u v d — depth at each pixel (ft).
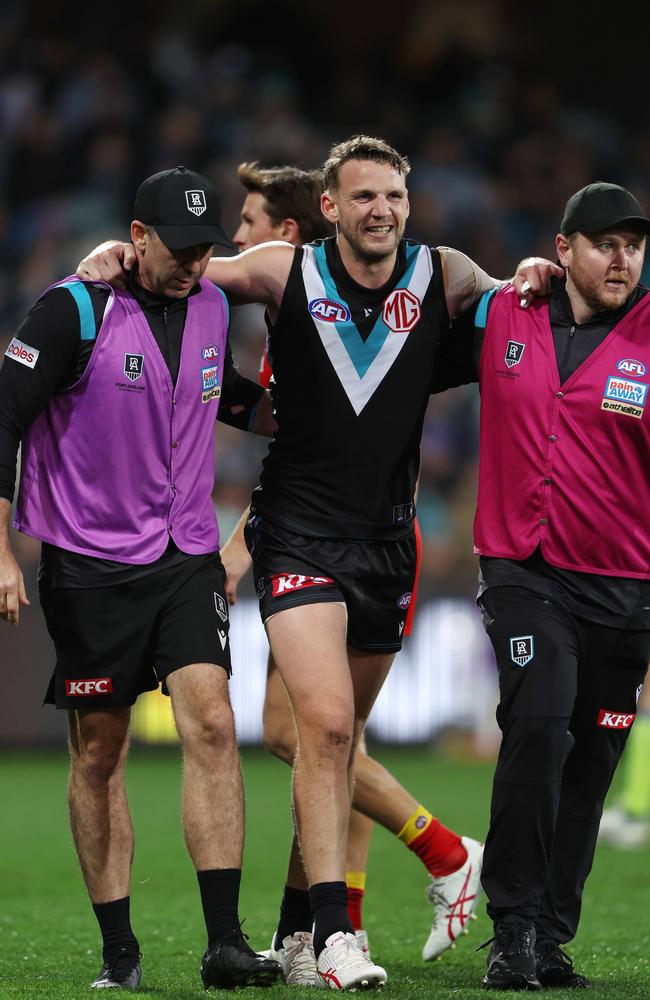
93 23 236.84
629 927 67.92
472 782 131.34
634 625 52.65
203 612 50.88
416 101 241.55
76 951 60.54
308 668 50.52
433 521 175.32
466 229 213.05
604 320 52.54
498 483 53.11
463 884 59.77
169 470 51.62
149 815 110.42
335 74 242.58
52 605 51.78
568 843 53.98
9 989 47.85
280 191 64.49
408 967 58.44
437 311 53.36
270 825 108.06
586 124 241.76
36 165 207.31
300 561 52.24
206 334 52.39
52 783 128.98
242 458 166.40
